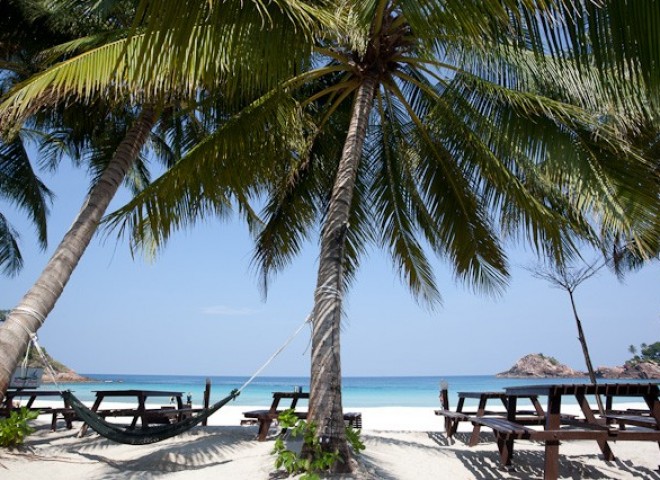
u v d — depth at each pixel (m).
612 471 5.89
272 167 6.94
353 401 37.38
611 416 7.17
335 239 5.98
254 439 7.53
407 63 7.77
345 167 6.46
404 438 8.49
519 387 6.29
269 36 4.44
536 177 6.78
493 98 7.05
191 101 7.33
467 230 8.64
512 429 5.39
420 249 9.36
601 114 6.04
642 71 3.24
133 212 5.88
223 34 4.17
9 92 5.63
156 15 3.39
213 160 6.04
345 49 7.37
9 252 15.30
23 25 9.12
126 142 8.45
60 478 5.35
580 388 5.43
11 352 6.06
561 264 7.33
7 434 6.42
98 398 7.96
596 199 5.95
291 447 6.32
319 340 5.45
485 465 6.13
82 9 8.46
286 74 4.96
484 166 7.46
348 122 9.31
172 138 10.73
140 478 5.28
